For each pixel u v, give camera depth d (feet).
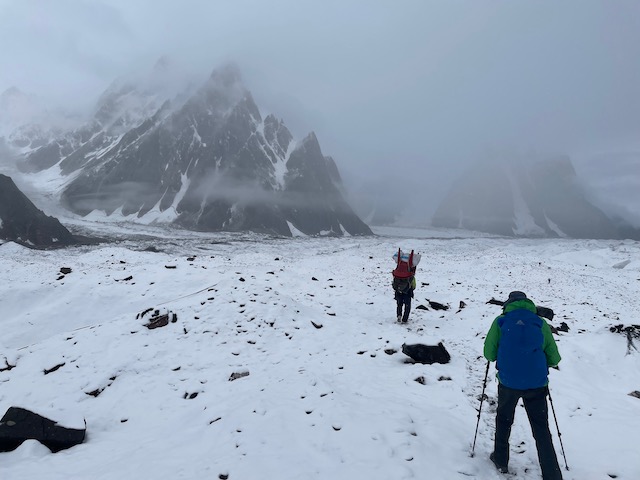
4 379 32.01
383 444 18.38
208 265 71.92
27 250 179.42
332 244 354.54
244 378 29.99
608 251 162.91
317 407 22.34
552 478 15.26
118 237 345.31
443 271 95.20
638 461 17.34
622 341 33.86
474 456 18.02
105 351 35.01
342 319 45.78
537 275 84.74
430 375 28.86
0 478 18.02
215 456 18.37
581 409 23.52
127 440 22.63
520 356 15.87
